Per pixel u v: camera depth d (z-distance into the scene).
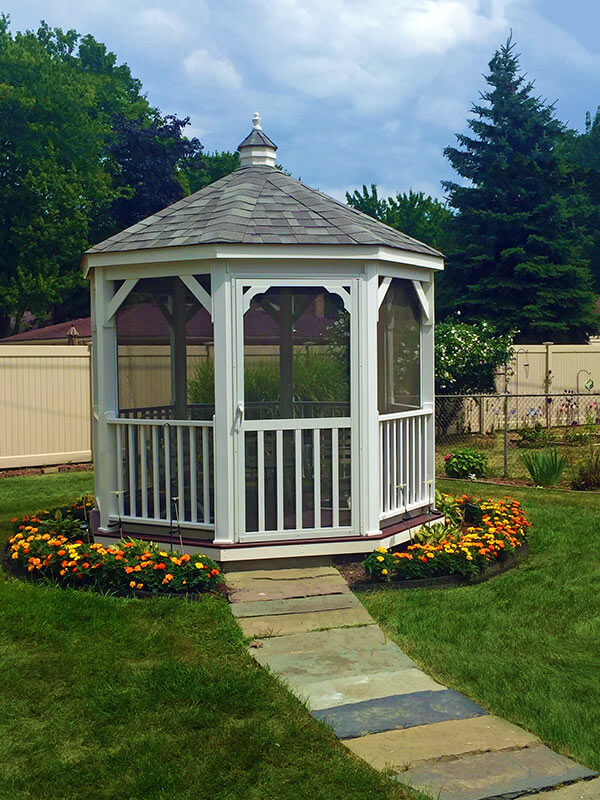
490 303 25.48
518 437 17.36
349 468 6.93
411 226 41.59
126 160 37.97
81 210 34.47
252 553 6.58
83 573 6.26
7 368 13.14
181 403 7.52
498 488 11.40
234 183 7.61
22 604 5.79
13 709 4.30
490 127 32.09
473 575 6.63
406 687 4.61
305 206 7.12
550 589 6.46
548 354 19.41
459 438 17.08
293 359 6.96
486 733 4.05
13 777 3.65
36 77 34.03
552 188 26.67
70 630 5.39
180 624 5.50
